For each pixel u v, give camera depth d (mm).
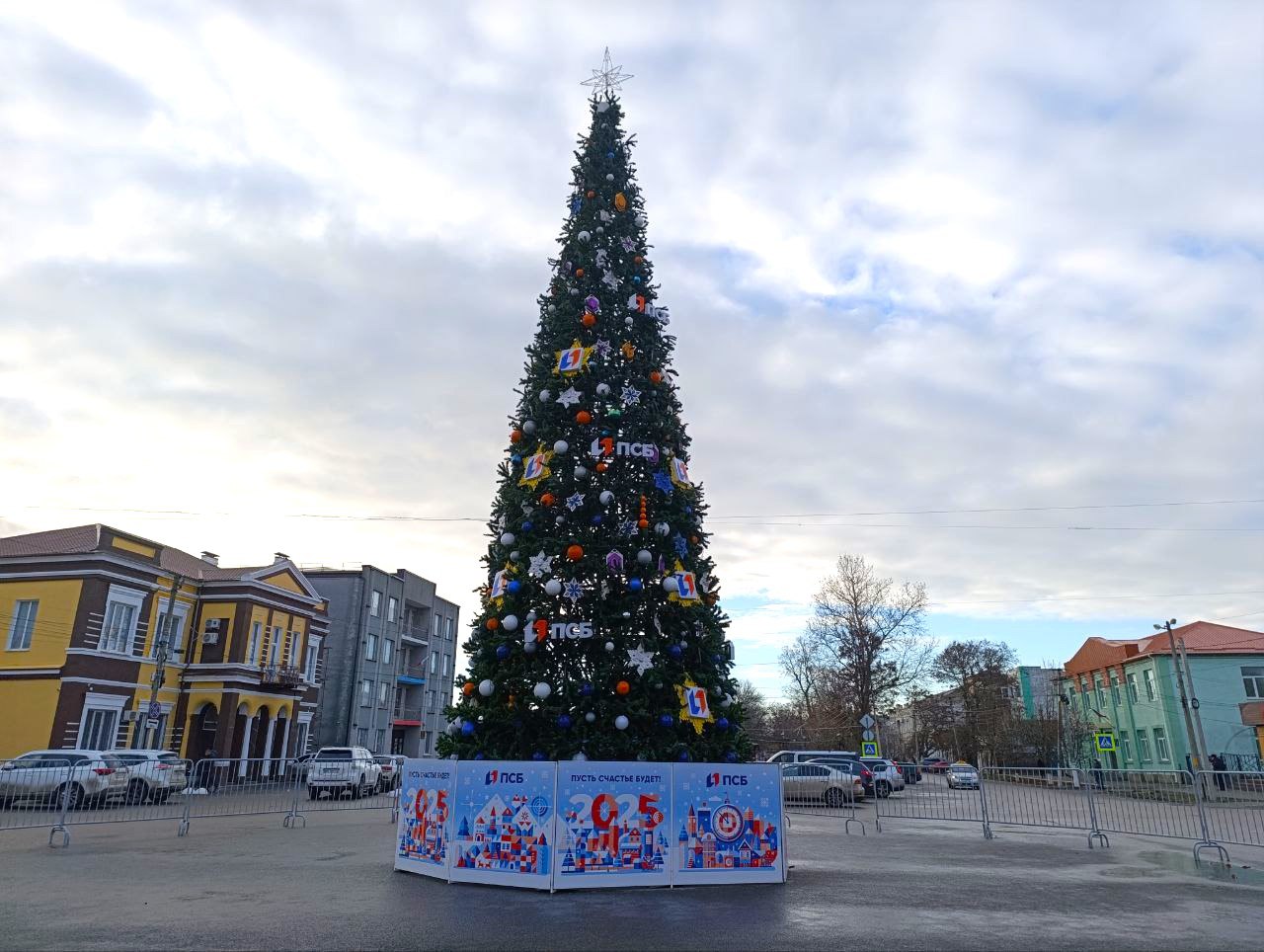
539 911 7473
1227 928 7125
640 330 11023
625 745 9055
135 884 8750
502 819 8781
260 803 18703
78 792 18453
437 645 63344
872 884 9312
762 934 6668
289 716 40406
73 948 5953
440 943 6262
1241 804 13914
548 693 9047
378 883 8875
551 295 11375
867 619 51938
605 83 12508
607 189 11641
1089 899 8547
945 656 71938
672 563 9938
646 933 6652
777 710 85750
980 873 10414
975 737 65375
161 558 36812
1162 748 47031
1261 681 45688
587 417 10117
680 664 9641
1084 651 57938
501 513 10344
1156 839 15164
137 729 32781
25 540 33500
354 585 51656
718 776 9250
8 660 30156
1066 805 17969
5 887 8516
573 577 9562
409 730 58781
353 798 26062
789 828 17578
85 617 30344
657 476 10258
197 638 36906
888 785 28969
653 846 8805
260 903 7734
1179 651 46375
